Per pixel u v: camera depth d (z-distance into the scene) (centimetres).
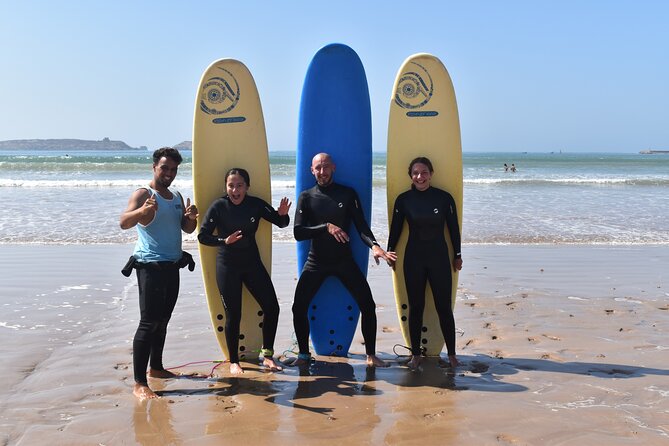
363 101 480
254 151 476
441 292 435
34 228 1061
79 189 1828
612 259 848
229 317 423
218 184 471
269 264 475
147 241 378
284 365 441
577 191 1959
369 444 306
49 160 4062
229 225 420
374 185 2002
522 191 1959
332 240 433
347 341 472
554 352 464
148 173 2652
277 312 432
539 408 353
